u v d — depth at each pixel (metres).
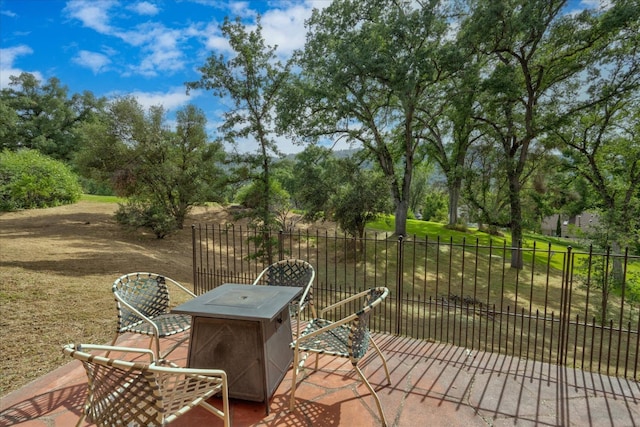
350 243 14.62
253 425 2.28
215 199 15.16
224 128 11.38
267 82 11.27
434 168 24.53
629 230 10.34
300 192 13.70
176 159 15.70
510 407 2.54
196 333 2.53
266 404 2.39
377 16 14.05
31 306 4.31
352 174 13.52
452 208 23.30
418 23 12.79
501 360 3.31
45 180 16.70
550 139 14.06
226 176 12.09
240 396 2.45
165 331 2.76
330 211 13.43
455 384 2.85
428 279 11.93
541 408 2.53
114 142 14.62
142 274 3.16
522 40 13.16
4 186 15.26
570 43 12.17
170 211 15.41
